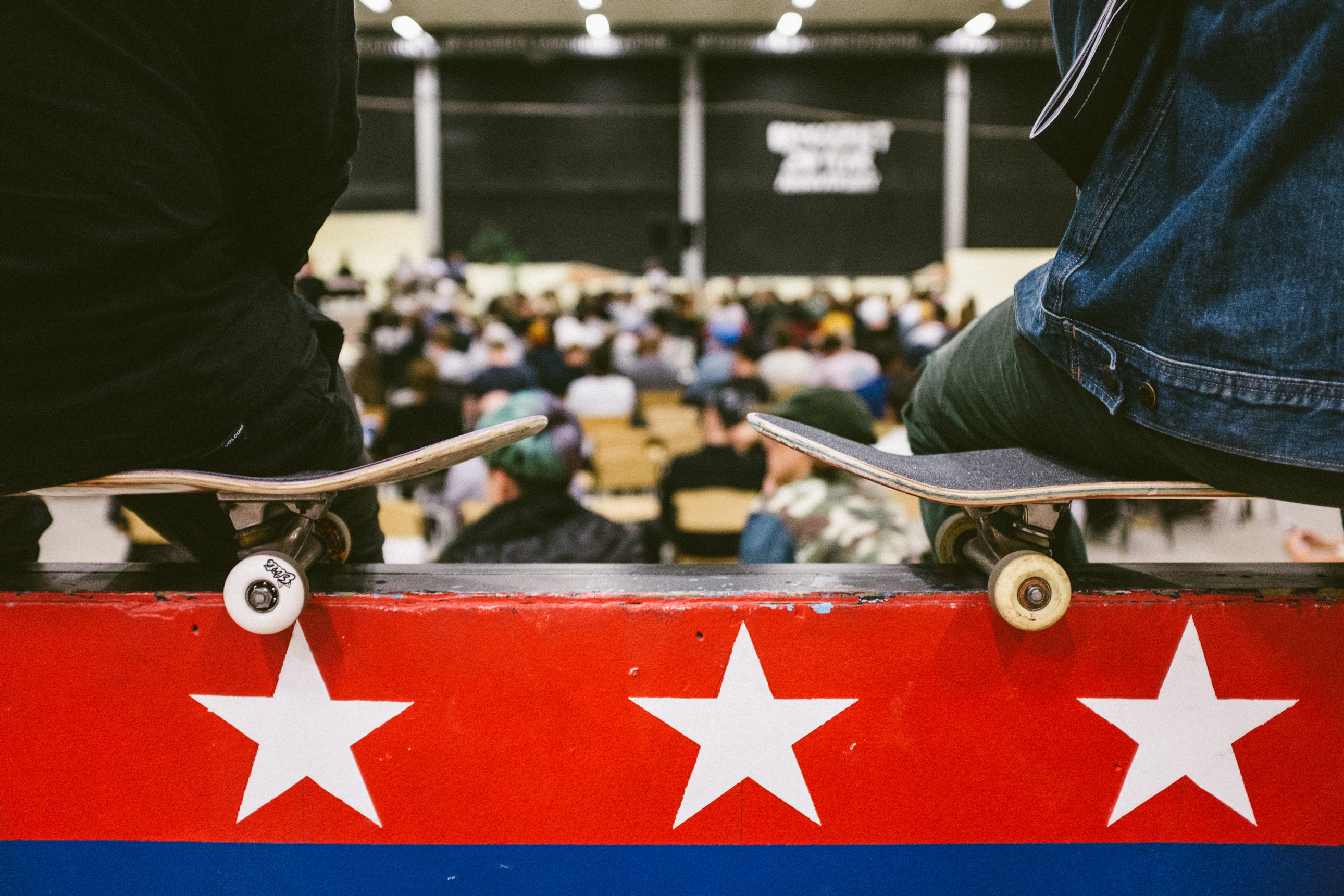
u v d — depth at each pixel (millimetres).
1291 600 836
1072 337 789
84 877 872
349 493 1040
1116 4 722
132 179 741
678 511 3416
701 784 853
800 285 18047
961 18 16734
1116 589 860
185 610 841
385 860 868
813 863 866
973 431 1011
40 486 798
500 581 894
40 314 733
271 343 870
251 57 791
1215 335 702
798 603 836
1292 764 851
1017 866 868
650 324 10297
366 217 16891
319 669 845
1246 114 697
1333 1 638
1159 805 856
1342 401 668
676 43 17172
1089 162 832
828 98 17812
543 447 2086
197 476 797
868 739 849
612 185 18047
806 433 808
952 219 17938
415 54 17328
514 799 856
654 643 838
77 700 852
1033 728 849
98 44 718
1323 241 665
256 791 858
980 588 868
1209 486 777
